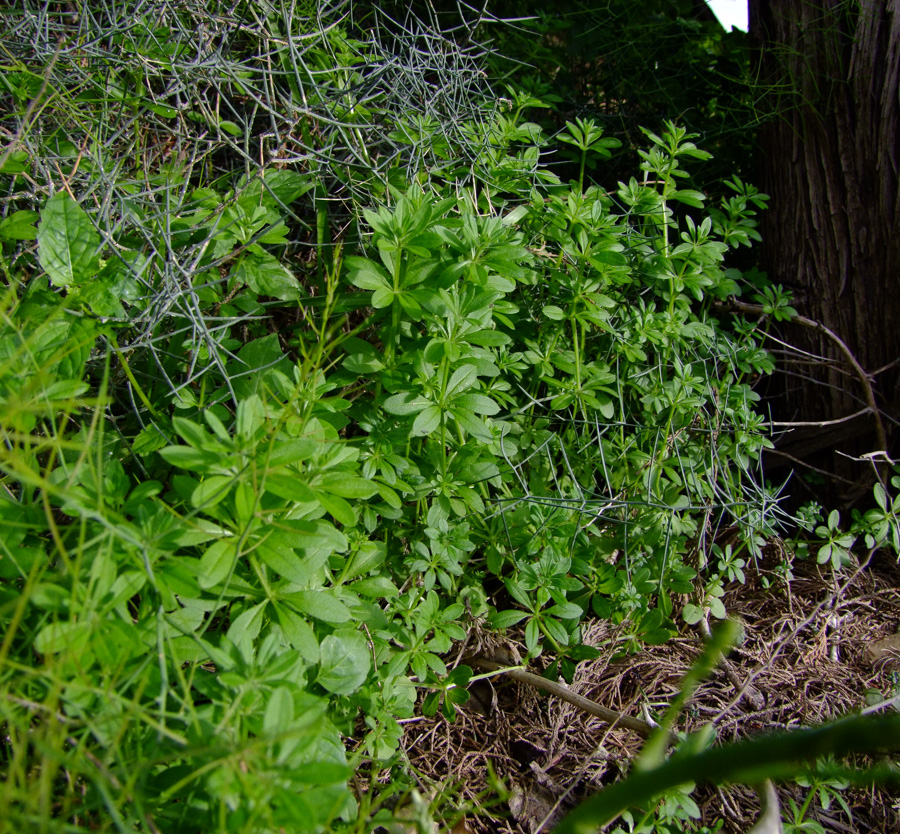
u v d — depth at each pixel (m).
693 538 2.62
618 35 3.73
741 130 3.35
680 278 2.51
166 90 2.32
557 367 2.39
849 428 2.96
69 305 1.71
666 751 1.97
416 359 1.85
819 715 2.28
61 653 1.23
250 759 1.15
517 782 2.00
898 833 1.98
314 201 2.26
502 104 2.87
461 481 1.99
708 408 2.71
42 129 2.20
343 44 2.55
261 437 1.44
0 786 1.06
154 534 1.37
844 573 2.79
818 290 3.01
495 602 2.38
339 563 1.84
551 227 2.37
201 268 1.92
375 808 1.68
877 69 2.79
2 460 1.33
